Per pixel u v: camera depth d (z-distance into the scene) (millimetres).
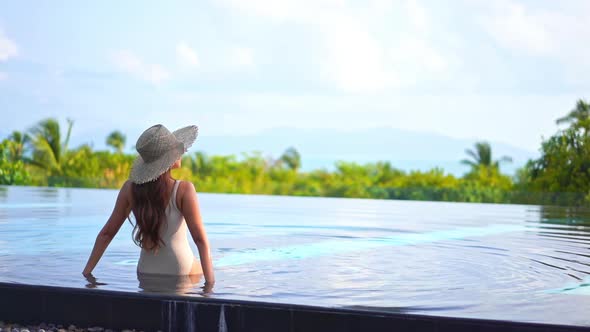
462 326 2701
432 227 7395
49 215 8016
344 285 3570
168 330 3018
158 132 3662
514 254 4980
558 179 17328
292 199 14906
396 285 3590
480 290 3457
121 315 3072
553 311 2908
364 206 11945
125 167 24562
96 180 19719
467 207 12195
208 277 3641
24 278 3512
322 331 2844
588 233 6770
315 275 3904
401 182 25438
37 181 19812
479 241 5922
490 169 26484
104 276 3623
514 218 9062
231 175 28359
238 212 9703
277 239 5930
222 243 5582
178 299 3008
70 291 3143
